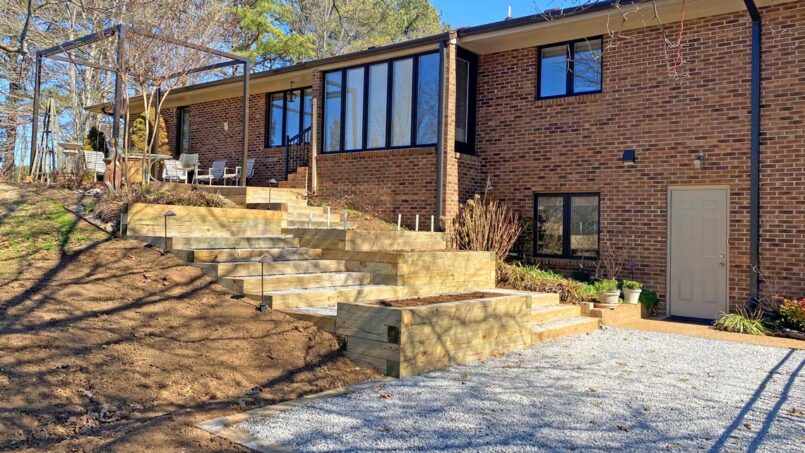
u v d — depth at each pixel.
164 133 19.73
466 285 9.62
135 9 12.60
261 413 4.74
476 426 4.68
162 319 5.87
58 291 5.86
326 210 12.21
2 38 19.97
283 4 33.47
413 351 6.17
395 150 13.31
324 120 15.02
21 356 4.65
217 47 15.98
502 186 13.22
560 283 10.67
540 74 12.96
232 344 5.78
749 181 10.39
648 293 11.18
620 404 5.42
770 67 10.20
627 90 11.70
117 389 4.62
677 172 11.12
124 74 11.08
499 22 11.98
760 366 7.16
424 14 38.22
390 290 8.14
